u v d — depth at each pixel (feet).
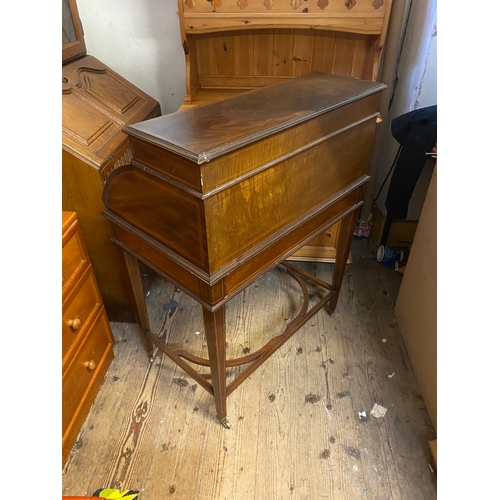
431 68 5.70
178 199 2.86
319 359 5.20
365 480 3.96
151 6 5.82
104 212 3.81
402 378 4.97
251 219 3.16
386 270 6.79
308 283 6.48
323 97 3.63
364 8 4.67
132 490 3.86
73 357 4.12
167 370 5.08
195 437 4.32
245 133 2.84
